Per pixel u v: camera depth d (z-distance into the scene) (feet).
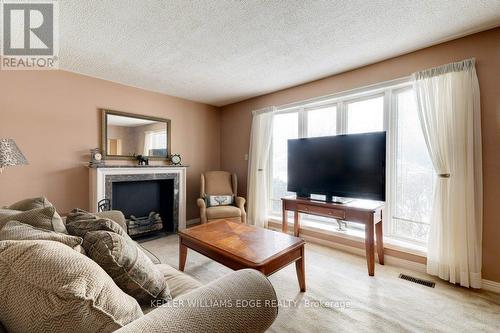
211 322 2.30
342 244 9.91
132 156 11.74
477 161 6.81
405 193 8.77
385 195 8.26
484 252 6.84
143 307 3.50
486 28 6.77
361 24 6.61
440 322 5.41
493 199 6.72
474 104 6.85
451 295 6.49
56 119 9.61
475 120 6.84
